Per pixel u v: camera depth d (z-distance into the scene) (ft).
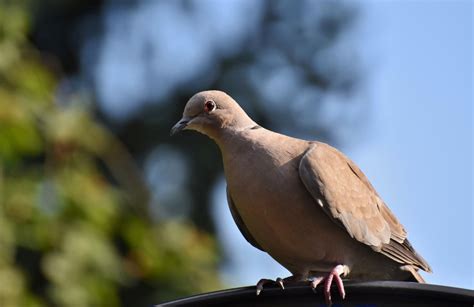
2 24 43.09
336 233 30.17
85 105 44.27
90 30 77.46
